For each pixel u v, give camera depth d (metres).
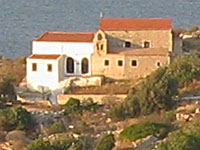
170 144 199.88
